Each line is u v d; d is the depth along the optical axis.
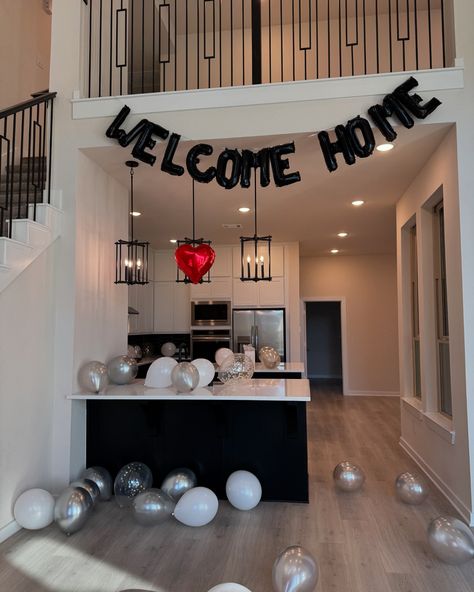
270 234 6.95
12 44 5.43
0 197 3.91
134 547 2.79
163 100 3.59
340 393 9.41
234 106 3.52
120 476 3.38
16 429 3.07
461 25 3.32
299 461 3.57
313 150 3.75
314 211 5.61
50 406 3.49
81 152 3.73
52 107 3.71
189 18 6.38
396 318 9.16
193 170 3.50
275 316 7.60
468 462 3.11
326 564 2.59
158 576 2.46
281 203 5.23
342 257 9.36
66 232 3.61
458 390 3.30
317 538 2.92
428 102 3.17
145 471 3.44
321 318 12.40
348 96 3.40
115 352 4.37
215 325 7.70
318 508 3.42
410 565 2.58
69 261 3.59
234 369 3.92
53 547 2.79
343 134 3.28
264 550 2.75
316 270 9.41
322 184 4.57
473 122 3.23
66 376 3.54
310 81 3.44
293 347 7.57
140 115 3.61
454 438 3.40
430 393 4.28
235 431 3.64
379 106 3.25
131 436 3.76
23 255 3.10
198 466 3.68
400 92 3.20
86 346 3.77
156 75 6.59
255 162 3.51
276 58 6.41
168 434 3.72
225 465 3.65
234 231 6.71
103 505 3.46
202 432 3.69
